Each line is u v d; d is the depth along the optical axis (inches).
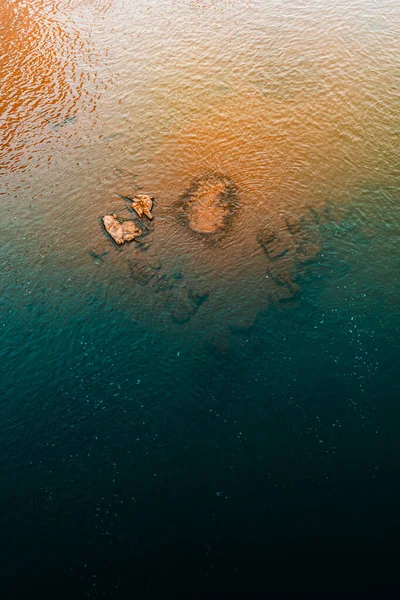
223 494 644.7
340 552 582.9
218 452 687.1
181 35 1622.8
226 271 915.4
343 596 551.5
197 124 1269.7
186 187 1101.7
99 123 1306.6
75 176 1154.0
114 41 1631.4
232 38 1581.0
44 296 907.4
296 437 693.3
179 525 621.3
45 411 753.6
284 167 1123.9
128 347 821.2
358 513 613.9
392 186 1046.4
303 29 1587.1
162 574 583.5
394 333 802.2
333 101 1294.3
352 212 1001.5
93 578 587.2
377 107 1258.6
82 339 838.5
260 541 598.9
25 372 804.6
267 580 568.1
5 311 890.1
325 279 884.6
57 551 611.8
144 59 1529.3
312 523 609.6
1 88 1467.8
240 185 1091.3
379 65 1398.9
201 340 817.5
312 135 1202.0
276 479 653.3
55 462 696.4
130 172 1152.8
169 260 945.5
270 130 1229.7
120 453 697.6
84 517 639.1
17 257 979.3
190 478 663.8
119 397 760.3
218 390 754.2
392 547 583.5
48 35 1702.8
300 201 1039.6
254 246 955.3
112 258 959.0
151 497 649.6
